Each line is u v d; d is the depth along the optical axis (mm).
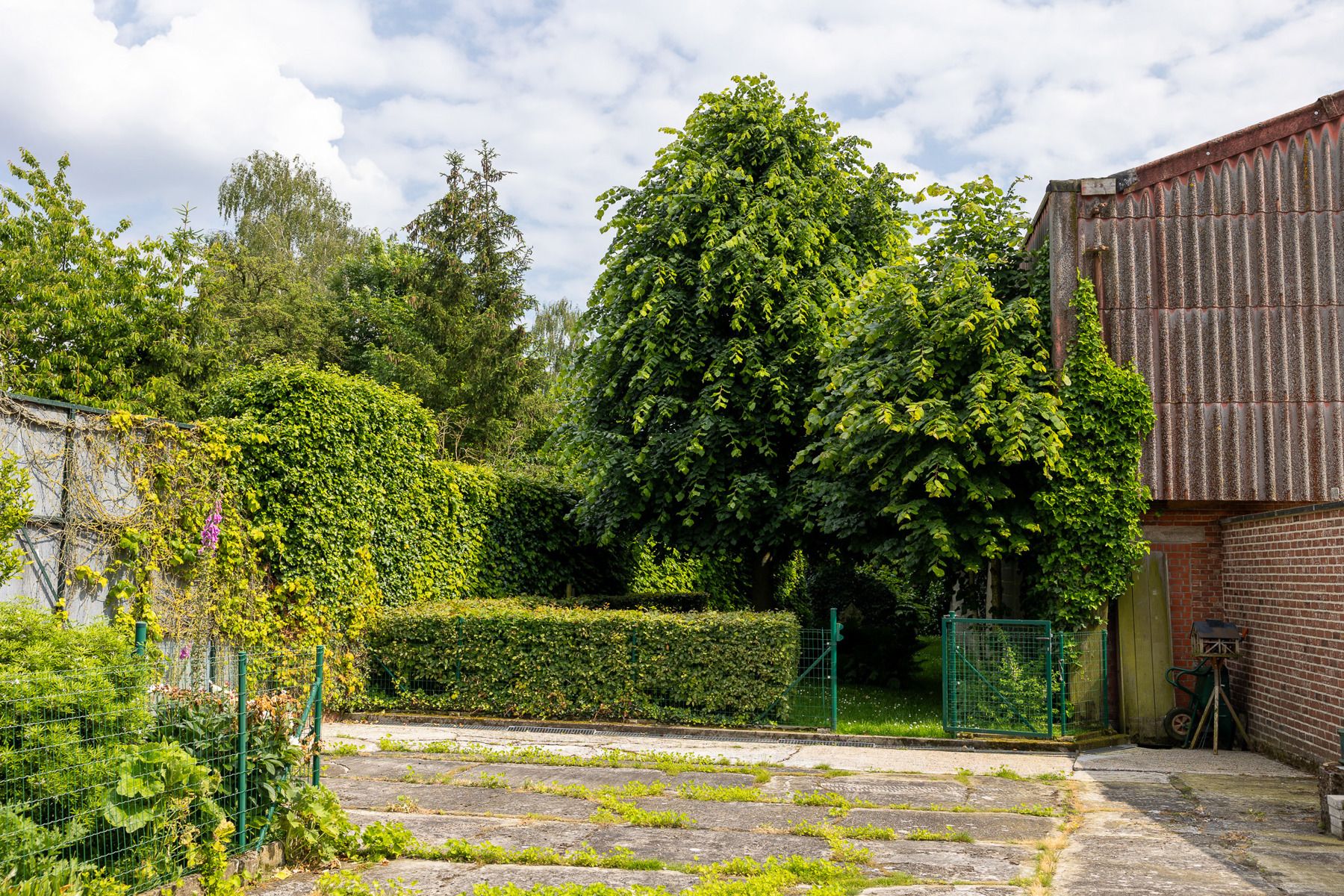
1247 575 11586
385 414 13609
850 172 18188
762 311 16281
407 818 7746
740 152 17281
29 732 5121
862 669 17281
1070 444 12156
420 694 12922
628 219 17969
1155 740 12016
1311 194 12352
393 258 42844
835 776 9688
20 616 5672
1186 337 12406
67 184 26672
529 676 12680
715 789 8766
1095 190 12648
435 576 14648
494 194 35000
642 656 12445
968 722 11641
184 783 5672
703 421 15641
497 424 32188
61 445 9383
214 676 7297
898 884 6047
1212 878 6086
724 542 16172
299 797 6668
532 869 6430
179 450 10672
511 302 33562
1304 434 12047
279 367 12414
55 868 4953
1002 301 13539
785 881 6043
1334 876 6098
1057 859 6648
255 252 40250
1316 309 12211
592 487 17188
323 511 12219
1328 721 9469
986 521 12102
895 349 13352
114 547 9812
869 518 13594
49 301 23828
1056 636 11648
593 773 9625
